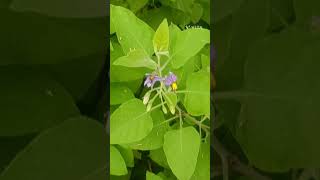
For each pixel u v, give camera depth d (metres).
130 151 0.42
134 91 0.43
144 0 0.43
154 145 0.43
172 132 0.43
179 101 0.45
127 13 0.42
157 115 0.44
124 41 0.41
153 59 0.43
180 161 0.42
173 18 0.45
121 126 0.41
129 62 0.41
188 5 0.44
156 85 0.44
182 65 0.43
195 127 0.45
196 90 0.43
